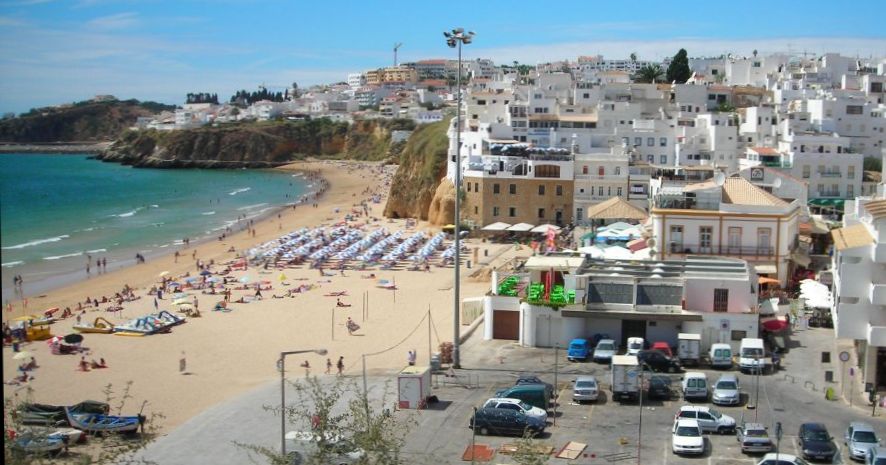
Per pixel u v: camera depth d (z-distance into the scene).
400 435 51.75
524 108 177.12
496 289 78.94
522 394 55.69
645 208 136.12
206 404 64.31
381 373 69.62
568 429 52.72
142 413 61.91
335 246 144.88
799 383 61.06
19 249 156.00
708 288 70.56
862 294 58.31
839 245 61.25
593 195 141.00
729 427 51.47
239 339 87.19
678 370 64.62
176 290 115.44
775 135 154.12
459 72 72.06
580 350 68.00
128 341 87.25
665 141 156.75
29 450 35.91
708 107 195.00
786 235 88.12
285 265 132.50
